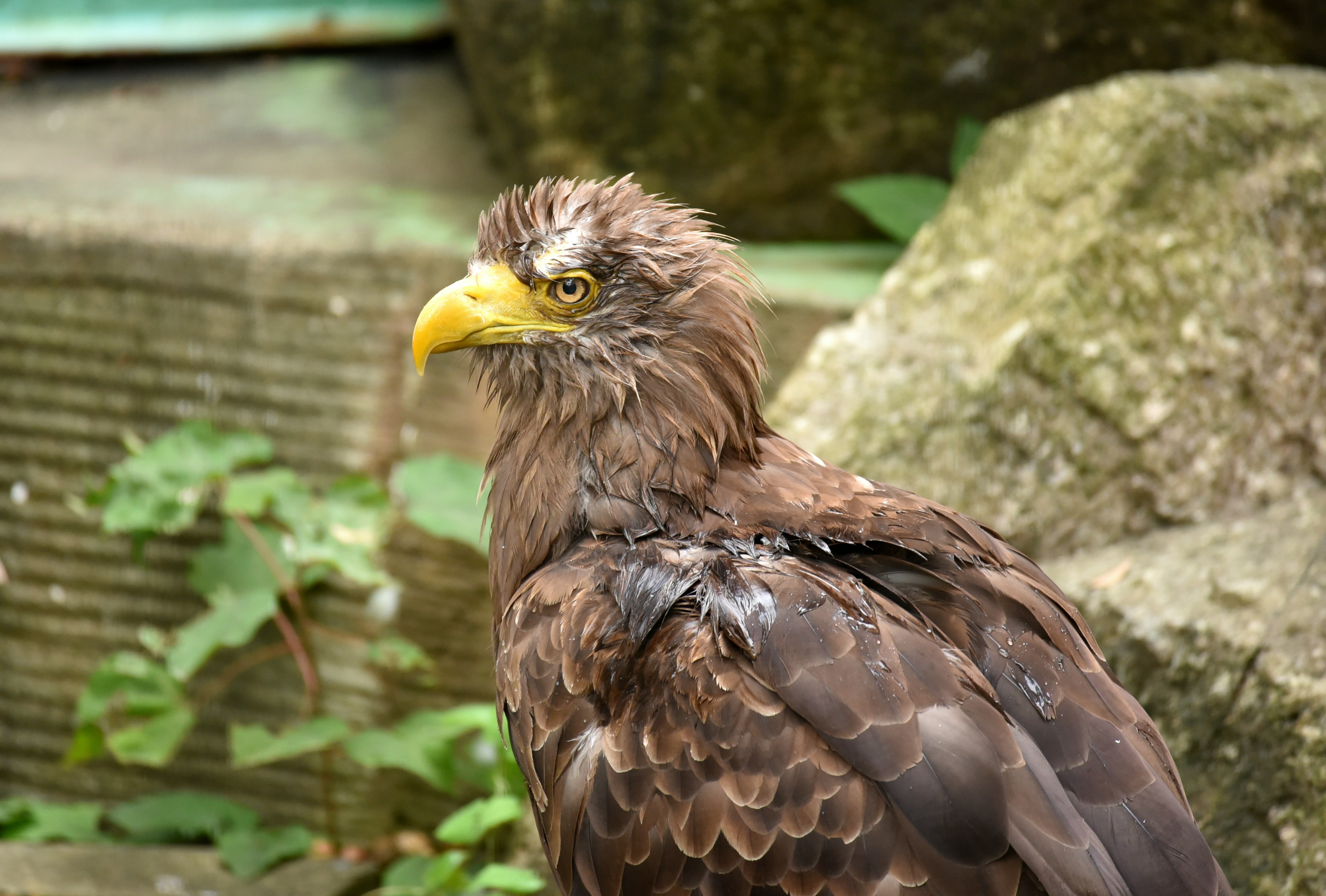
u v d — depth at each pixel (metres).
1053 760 4.48
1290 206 7.99
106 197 9.95
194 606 9.59
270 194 10.15
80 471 9.69
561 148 10.41
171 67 12.32
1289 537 7.02
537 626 5.08
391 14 12.24
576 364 5.39
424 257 9.07
